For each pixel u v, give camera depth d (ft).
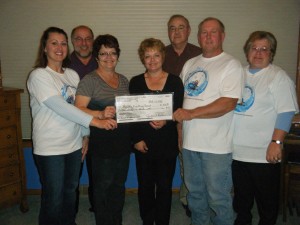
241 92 6.07
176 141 6.71
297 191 8.16
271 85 6.12
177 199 9.89
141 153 6.66
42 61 6.25
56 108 5.87
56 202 6.42
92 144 6.38
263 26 9.87
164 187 6.77
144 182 6.83
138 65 10.24
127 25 9.98
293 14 9.77
